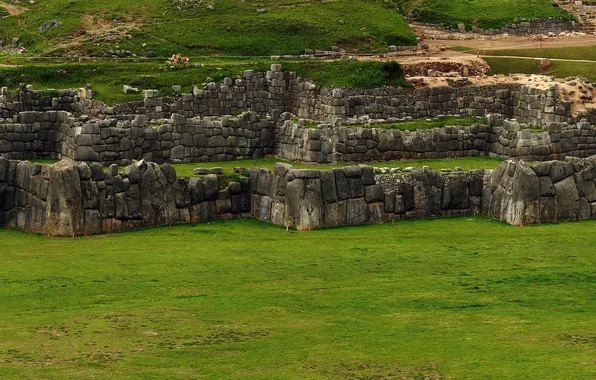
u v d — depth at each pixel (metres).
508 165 68.12
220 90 94.94
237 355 43.25
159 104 91.56
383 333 45.84
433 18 127.06
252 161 82.88
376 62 99.19
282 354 43.38
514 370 41.56
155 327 46.25
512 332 46.00
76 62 101.56
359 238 62.50
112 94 92.50
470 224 66.88
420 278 54.41
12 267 55.03
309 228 64.69
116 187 63.47
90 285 52.19
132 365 42.00
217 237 62.19
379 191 66.94
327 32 110.75
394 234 63.66
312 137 81.31
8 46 116.31
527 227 66.44
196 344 44.34
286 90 98.75
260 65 99.00
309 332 45.88
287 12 115.62
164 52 106.56
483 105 99.06
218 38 109.06
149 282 52.84
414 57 107.88
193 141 82.31
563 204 68.06
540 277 54.84
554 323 47.25
